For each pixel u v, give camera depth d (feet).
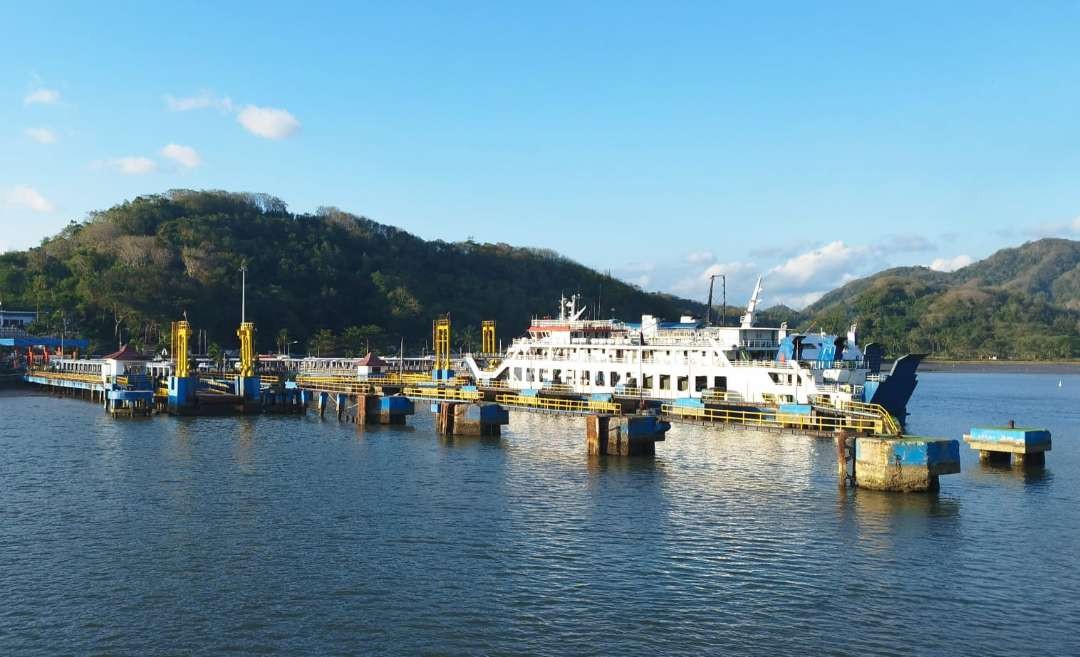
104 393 366.63
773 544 136.67
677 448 233.14
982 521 150.10
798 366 257.14
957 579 120.16
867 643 99.04
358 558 129.59
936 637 100.73
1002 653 96.53
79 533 142.92
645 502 165.99
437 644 98.58
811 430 194.59
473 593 114.73
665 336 297.12
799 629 102.94
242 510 159.74
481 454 227.20
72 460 216.33
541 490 177.68
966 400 487.20
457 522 150.82
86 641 99.09
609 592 115.14
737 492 174.40
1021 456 204.74
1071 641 99.71
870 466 172.24
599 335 338.95
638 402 258.78
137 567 125.08
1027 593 114.93
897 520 150.61
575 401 248.73
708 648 97.76
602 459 215.92
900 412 262.67
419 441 254.68
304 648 97.40
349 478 191.62
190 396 334.85
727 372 271.90
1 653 95.61
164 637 100.27
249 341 369.71
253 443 250.57
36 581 118.83
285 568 124.77
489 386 337.72
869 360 294.05
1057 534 142.31
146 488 179.83
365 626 103.65
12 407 363.97
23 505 163.12
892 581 119.34
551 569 124.57
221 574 122.01
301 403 348.59
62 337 559.79
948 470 170.09
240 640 99.50
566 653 96.43
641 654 96.22
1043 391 593.01
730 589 116.37
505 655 95.86
